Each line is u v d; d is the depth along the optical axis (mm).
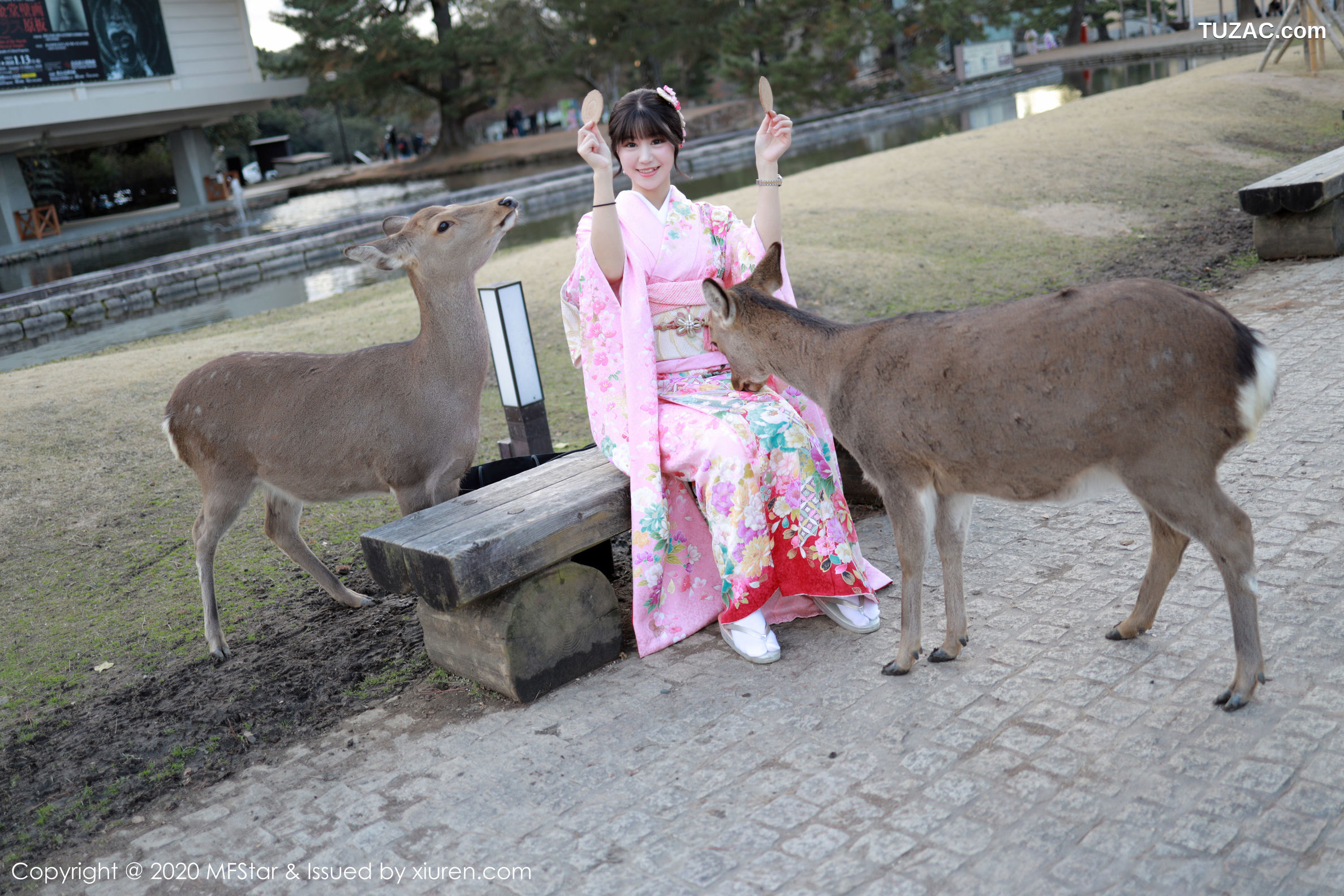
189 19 29094
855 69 30844
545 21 38719
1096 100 15867
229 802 2898
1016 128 13969
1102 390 2420
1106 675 2830
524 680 3168
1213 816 2227
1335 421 4230
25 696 3590
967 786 2461
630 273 3379
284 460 3674
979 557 3736
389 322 8258
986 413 2596
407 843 2582
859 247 8758
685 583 3502
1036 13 37094
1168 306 2400
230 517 3781
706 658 3322
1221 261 7312
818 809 2463
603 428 3492
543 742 2951
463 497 3430
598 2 34875
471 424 3734
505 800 2697
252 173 44969
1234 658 2811
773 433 3244
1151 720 2598
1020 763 2516
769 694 3031
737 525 3178
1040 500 2670
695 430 3232
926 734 2695
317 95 34312
